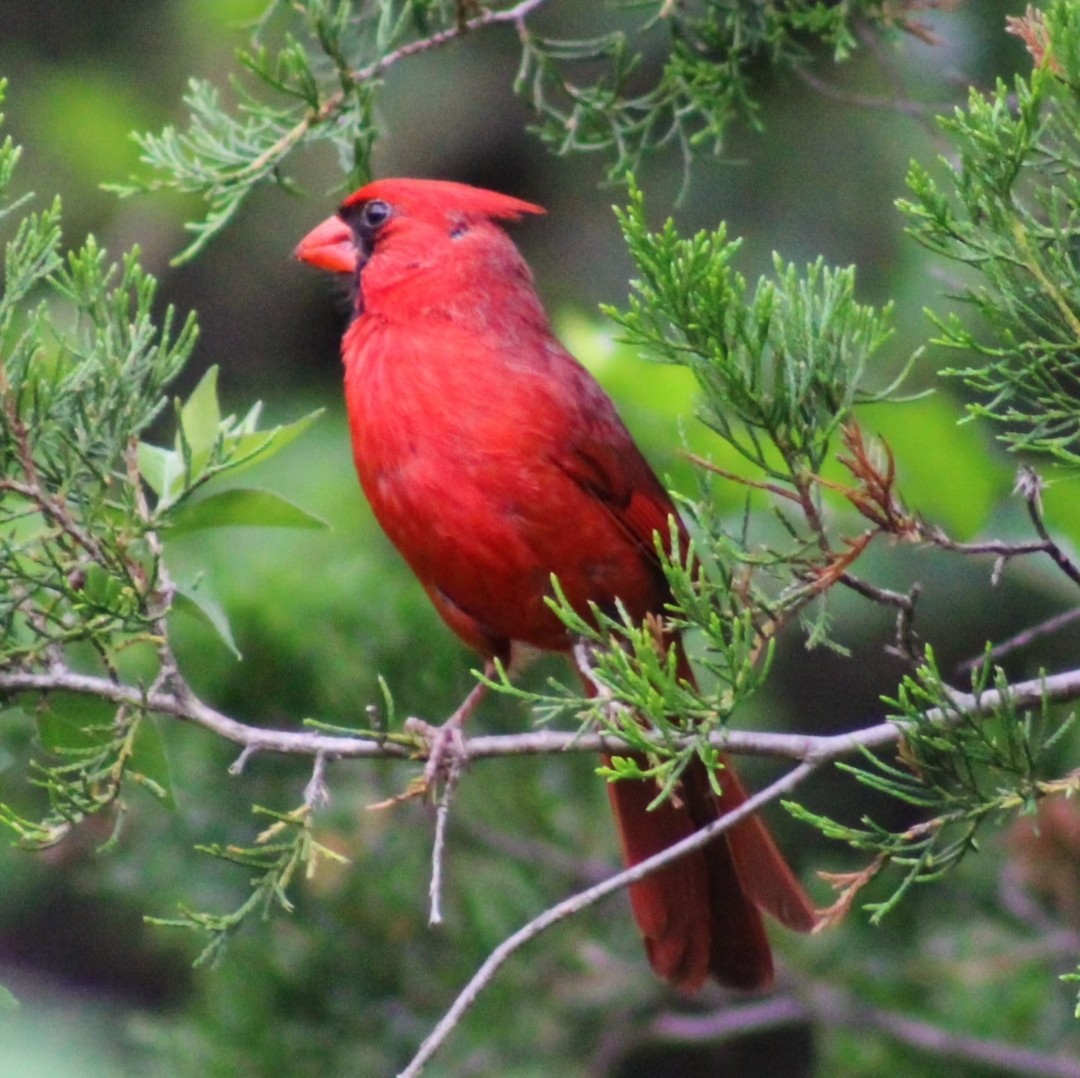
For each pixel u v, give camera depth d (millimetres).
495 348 6836
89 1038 11586
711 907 7031
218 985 8023
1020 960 8148
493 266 7023
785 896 6422
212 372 6324
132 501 5523
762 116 11406
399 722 7988
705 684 8656
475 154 12961
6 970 12852
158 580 5648
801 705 11891
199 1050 7949
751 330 4926
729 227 11422
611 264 12555
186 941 8109
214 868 7996
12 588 5488
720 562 4957
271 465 11734
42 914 13000
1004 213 4648
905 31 7531
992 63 9258
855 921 8516
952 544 4926
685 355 5051
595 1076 8055
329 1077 7895
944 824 4766
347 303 7465
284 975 7984
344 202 7348
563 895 8203
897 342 10430
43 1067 11250
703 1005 8656
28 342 5328
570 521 6676
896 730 5199
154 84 13492
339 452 11953
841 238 11289
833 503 7809
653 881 7039
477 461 6617
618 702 5254
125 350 5453
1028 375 4664
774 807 10281
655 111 6938
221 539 9906
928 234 4770
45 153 13258
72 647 7789
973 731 4770
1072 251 4848
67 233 13219
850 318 4977
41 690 5492
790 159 11406
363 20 6922
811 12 6918
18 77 13625
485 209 7102
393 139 12914
